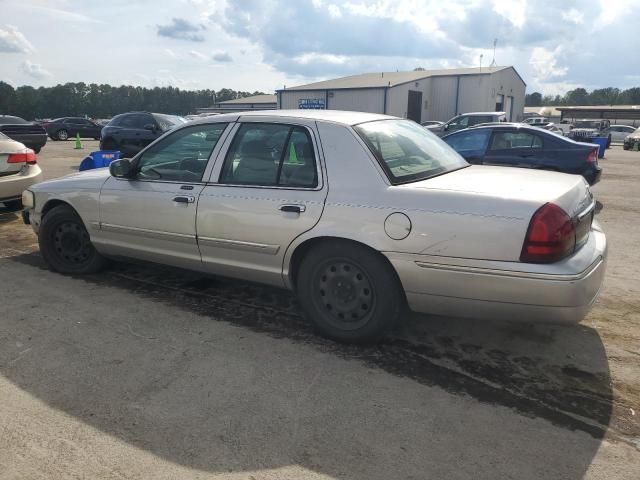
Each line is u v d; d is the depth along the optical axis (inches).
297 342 149.7
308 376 131.5
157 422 112.1
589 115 2468.0
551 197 124.3
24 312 168.4
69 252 203.0
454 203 127.0
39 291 187.0
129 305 174.9
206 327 158.7
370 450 103.7
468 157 390.0
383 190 135.3
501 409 117.8
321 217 140.6
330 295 146.7
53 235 204.1
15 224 291.0
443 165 157.8
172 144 172.4
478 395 123.6
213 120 166.4
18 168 285.3
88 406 117.9
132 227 178.5
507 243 121.2
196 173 165.8
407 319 165.3
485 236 122.8
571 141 367.2
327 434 108.6
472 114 852.6
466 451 103.6
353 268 141.9
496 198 124.6
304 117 152.3
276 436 107.8
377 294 138.9
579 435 108.8
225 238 157.5
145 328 157.6
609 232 294.8
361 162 139.9
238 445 105.0
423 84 1742.1
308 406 118.6
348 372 133.6
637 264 229.9
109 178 187.0
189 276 203.3
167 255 174.7
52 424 111.4
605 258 135.7
